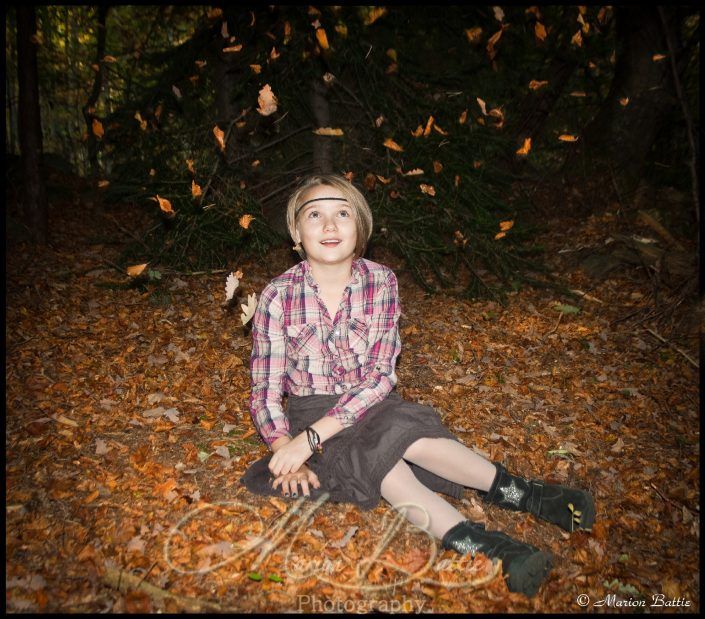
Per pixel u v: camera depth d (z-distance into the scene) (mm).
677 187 6629
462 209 4703
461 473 2154
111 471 2406
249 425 2861
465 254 4875
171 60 5438
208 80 5426
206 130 4809
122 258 4551
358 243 2205
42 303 3922
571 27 5855
